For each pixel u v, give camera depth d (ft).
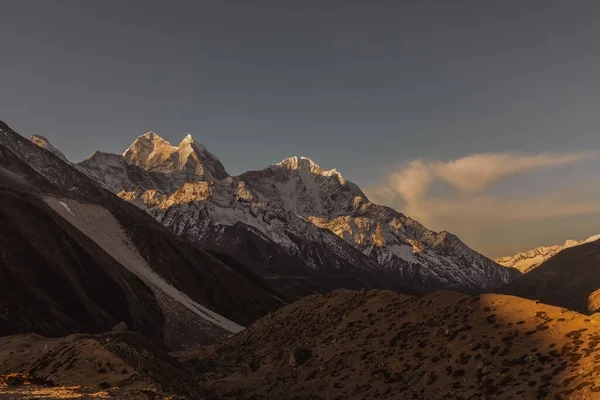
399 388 128.88
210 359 227.40
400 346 153.07
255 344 233.55
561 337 118.93
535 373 108.47
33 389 88.38
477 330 138.82
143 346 193.67
